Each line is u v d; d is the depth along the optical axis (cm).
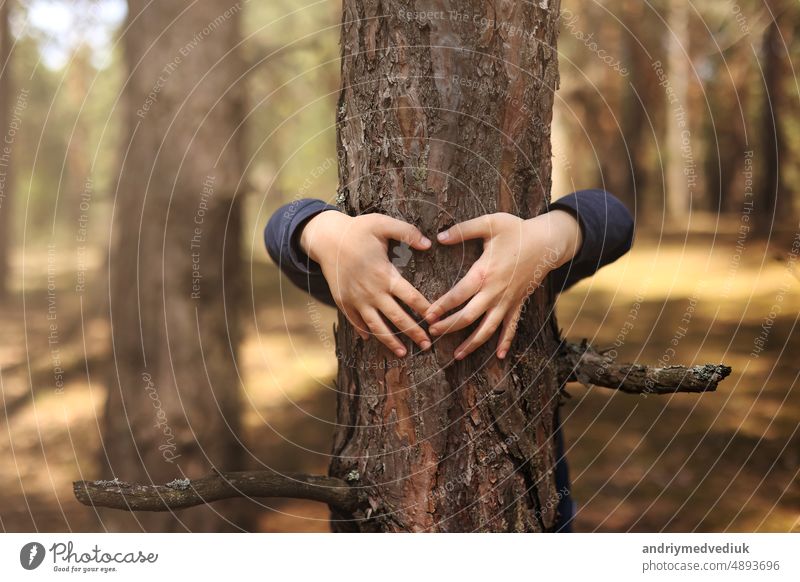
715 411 359
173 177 230
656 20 723
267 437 340
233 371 244
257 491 87
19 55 591
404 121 85
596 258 99
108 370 242
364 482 93
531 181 90
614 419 368
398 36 84
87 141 833
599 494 284
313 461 315
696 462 304
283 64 371
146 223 234
